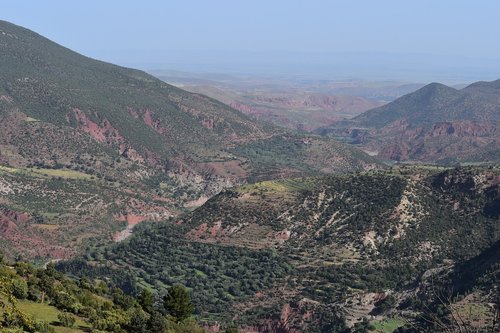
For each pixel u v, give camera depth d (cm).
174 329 7588
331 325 10631
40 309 6900
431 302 10450
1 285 6869
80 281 9006
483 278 10425
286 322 11038
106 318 7038
